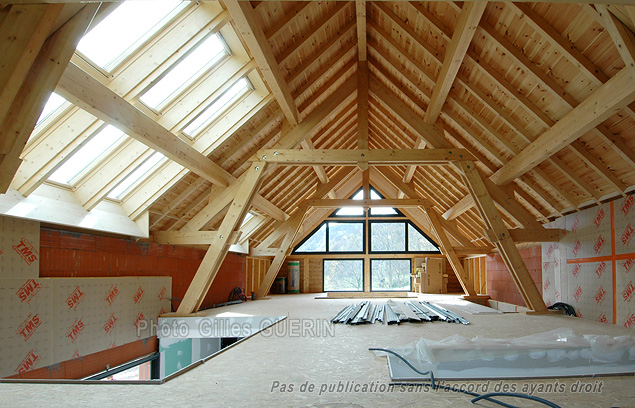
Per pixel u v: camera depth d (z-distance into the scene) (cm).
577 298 629
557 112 472
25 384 254
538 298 642
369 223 1267
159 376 615
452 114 623
